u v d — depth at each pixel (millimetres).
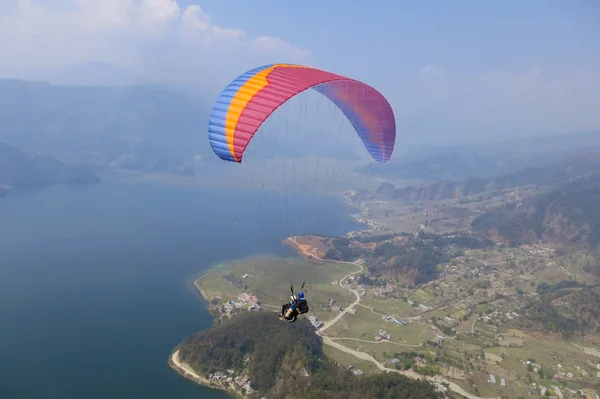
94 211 178875
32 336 79562
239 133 19984
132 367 70812
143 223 163375
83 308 91562
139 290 101812
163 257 125125
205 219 173250
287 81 21203
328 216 196750
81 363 71625
